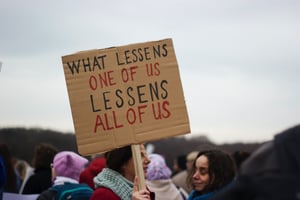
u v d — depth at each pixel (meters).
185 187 10.20
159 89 5.58
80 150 5.42
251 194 2.50
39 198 6.22
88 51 5.54
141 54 5.61
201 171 6.02
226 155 6.05
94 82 5.51
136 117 5.51
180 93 5.60
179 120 5.57
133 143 5.46
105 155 5.68
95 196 5.44
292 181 2.43
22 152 20.58
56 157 7.05
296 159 2.51
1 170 5.43
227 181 5.96
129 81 5.56
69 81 5.49
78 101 5.47
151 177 7.97
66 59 5.51
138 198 5.20
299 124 2.63
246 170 2.58
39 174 8.07
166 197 7.98
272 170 2.51
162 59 5.63
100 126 5.46
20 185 9.80
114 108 5.49
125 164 5.57
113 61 5.57
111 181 5.50
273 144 2.59
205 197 5.85
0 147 7.19
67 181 6.82
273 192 2.44
